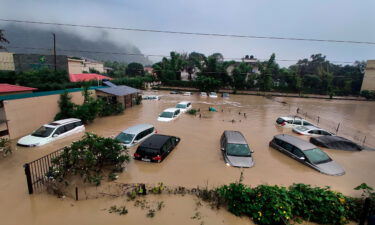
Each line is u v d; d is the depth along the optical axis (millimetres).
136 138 11789
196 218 5949
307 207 6078
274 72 63094
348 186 8586
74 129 13602
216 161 10562
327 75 58000
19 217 5840
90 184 7656
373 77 53406
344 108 34594
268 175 9297
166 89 52781
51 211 6090
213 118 21344
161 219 5844
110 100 22438
